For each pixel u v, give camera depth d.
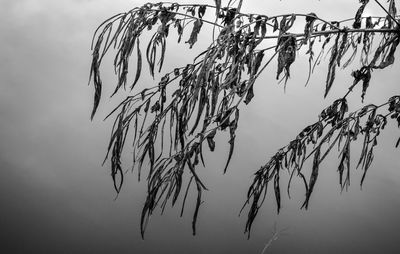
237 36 0.88
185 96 0.91
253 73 0.88
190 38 0.92
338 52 0.91
